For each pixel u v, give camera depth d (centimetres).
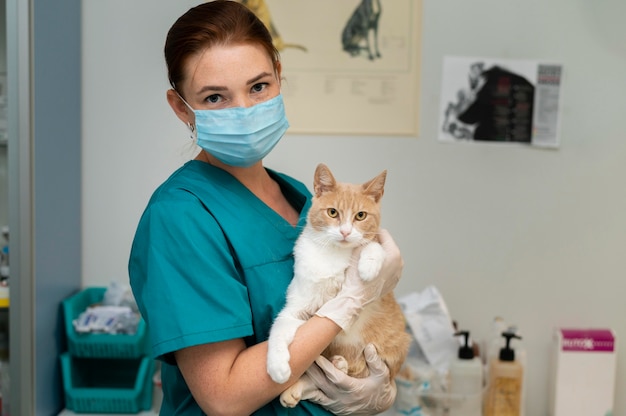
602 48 195
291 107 195
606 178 199
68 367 181
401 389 175
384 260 114
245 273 111
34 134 163
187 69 108
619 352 203
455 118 197
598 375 188
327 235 116
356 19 193
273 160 197
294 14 192
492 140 197
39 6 164
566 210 200
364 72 195
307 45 194
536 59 195
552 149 198
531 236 200
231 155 115
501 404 178
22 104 160
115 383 197
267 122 113
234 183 120
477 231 200
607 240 201
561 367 189
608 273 201
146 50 194
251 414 110
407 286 201
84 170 196
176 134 196
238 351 104
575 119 197
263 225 118
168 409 120
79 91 193
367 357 119
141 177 197
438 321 182
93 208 197
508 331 183
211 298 102
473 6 194
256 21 111
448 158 198
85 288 199
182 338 99
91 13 192
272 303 112
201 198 112
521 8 194
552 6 194
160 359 106
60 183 181
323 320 104
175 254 104
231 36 107
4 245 192
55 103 176
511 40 195
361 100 196
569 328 202
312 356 102
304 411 115
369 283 111
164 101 195
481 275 201
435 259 200
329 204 118
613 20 194
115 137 195
